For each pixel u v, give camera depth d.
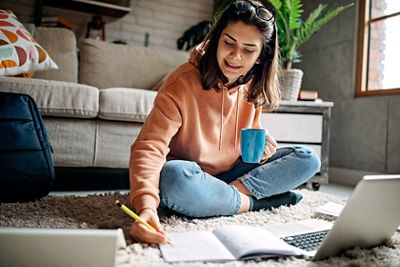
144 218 0.80
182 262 0.68
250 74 1.17
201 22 3.27
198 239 0.80
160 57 2.50
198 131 1.15
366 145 2.32
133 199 0.88
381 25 2.35
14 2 2.83
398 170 2.10
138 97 1.75
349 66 2.47
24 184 1.27
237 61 1.00
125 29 3.20
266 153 1.20
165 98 1.07
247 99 1.24
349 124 2.47
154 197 0.88
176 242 0.78
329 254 0.76
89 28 2.95
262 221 1.06
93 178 1.98
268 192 1.21
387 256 0.79
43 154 1.34
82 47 2.36
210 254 0.72
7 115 1.29
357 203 0.69
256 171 1.22
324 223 1.01
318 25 2.23
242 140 1.04
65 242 0.59
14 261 0.57
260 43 1.02
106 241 0.60
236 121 1.24
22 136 1.29
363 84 2.39
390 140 2.16
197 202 1.03
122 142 1.76
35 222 0.98
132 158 0.96
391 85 2.29
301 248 0.80
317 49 2.77
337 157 2.56
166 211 1.14
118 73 2.35
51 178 1.35
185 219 1.05
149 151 0.97
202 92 1.14
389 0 2.30
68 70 2.18
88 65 2.31
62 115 1.63
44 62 1.77
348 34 2.49
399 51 2.23
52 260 0.58
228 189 1.10
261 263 0.70
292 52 2.24
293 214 1.17
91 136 1.70
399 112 2.10
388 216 0.80
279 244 0.77
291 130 2.11
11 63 1.59
